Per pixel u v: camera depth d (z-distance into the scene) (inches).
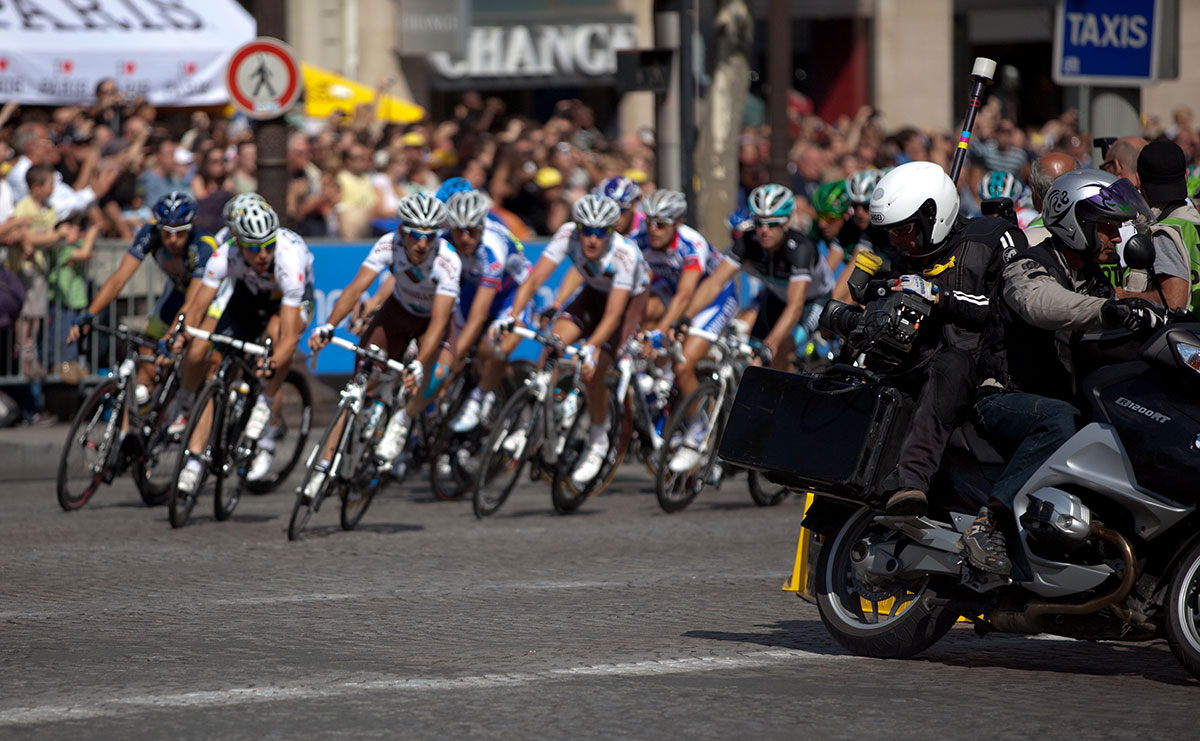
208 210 1781.5
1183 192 853.2
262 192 1654.8
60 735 616.4
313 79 2486.5
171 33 2054.6
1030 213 1275.8
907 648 767.7
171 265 1317.7
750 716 653.9
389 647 789.9
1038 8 3705.7
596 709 663.1
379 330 1248.2
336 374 1804.9
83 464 1298.0
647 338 1380.4
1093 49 1273.4
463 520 1282.0
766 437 766.5
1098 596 700.0
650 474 1644.9
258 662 751.7
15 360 1685.5
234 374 1258.0
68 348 1717.5
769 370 778.2
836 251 1457.9
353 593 945.5
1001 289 718.5
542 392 1296.8
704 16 2795.3
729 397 1357.0
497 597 934.4
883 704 678.5
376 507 1368.1
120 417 1294.3
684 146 1785.2
